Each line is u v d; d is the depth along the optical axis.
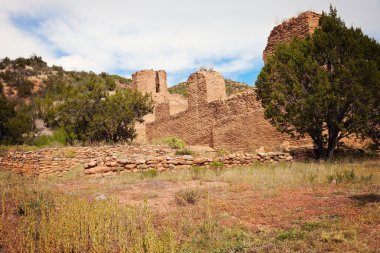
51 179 14.35
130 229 6.22
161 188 10.78
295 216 6.62
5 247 5.71
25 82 63.22
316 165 13.64
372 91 15.25
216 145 26.12
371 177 9.91
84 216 6.37
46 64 78.56
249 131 23.28
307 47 17.19
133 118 30.75
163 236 5.69
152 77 42.97
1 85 60.97
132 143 31.56
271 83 17.88
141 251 5.11
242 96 24.33
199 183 11.40
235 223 6.47
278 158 16.53
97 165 14.74
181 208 7.81
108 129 30.31
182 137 30.61
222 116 26.11
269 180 10.86
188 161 15.52
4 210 7.64
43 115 43.00
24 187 10.64
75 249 5.47
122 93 33.06
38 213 7.32
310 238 5.30
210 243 5.55
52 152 21.31
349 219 5.99
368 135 16.11
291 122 16.66
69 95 32.19
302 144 19.58
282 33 23.50
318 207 7.14
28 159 17.61
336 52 16.33
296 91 16.22
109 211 6.65
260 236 5.70
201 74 28.72
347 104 15.63
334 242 5.03
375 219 5.79
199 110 28.67
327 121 16.06
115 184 11.88
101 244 5.61
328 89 15.34
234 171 13.52
